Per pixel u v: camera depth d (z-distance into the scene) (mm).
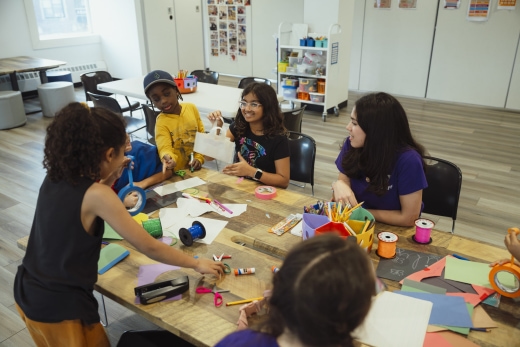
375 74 6754
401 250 1469
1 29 6242
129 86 4199
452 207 1992
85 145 1064
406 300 1180
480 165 4059
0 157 4238
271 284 712
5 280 2479
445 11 5855
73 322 1146
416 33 6184
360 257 638
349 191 1649
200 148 2014
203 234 1513
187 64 7984
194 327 1122
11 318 2205
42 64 5629
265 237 1543
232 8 7625
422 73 6352
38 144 4605
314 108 5914
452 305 1175
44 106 5496
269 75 7699
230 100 3637
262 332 701
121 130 1147
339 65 5469
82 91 6961
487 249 1469
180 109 2289
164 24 7316
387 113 1568
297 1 6852
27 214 3178
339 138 4840
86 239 1122
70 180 1097
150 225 1527
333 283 596
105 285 1297
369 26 6520
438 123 5289
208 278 1321
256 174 2045
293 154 2518
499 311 1170
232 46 7934
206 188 1961
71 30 7305
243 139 2248
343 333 621
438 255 1435
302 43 5281
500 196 3477
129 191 1663
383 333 1071
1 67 5316
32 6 6508
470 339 1075
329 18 5273
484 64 5824
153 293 1218
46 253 1125
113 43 7414
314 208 1570
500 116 5582
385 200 1734
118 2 6992
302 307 605
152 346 1318
